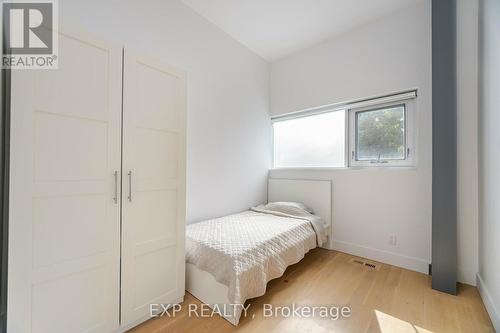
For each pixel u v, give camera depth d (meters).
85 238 1.21
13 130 0.99
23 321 1.02
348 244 2.71
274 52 3.25
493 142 1.57
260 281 1.64
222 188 2.79
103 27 1.75
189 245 1.86
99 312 1.26
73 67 1.16
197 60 2.48
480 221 1.87
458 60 2.00
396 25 2.38
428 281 2.04
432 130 1.98
